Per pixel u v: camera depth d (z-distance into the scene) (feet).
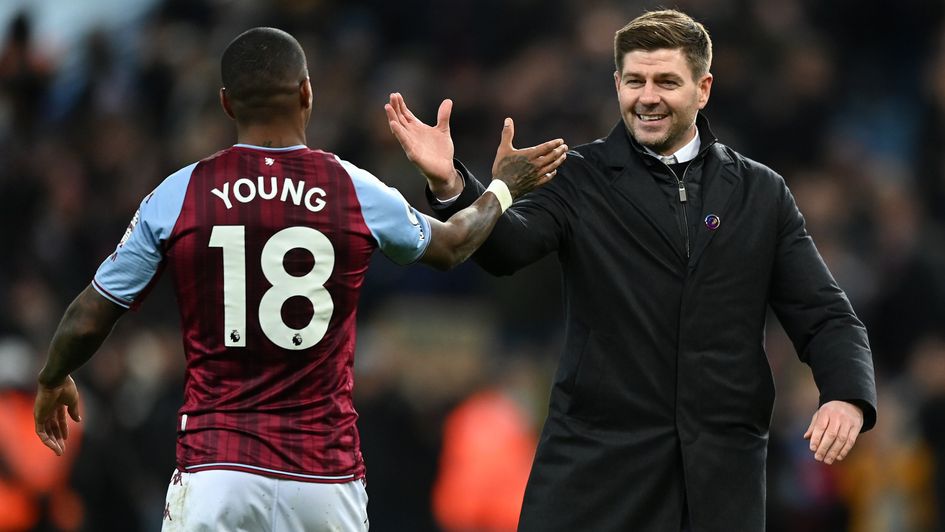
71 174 155.33
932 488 119.55
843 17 179.73
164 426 117.29
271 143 57.36
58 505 105.09
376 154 151.02
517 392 126.31
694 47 61.72
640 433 60.95
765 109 156.35
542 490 61.77
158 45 174.19
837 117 168.66
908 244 144.15
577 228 62.23
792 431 120.98
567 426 61.93
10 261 146.30
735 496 61.11
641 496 60.70
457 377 134.00
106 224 147.64
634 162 62.39
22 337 122.72
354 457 57.57
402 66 167.12
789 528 117.91
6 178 154.81
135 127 163.63
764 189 62.75
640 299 61.16
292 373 56.18
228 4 177.37
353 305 57.31
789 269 62.59
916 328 138.41
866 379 60.59
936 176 157.38
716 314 61.21
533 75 156.56
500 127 152.66
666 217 61.57
